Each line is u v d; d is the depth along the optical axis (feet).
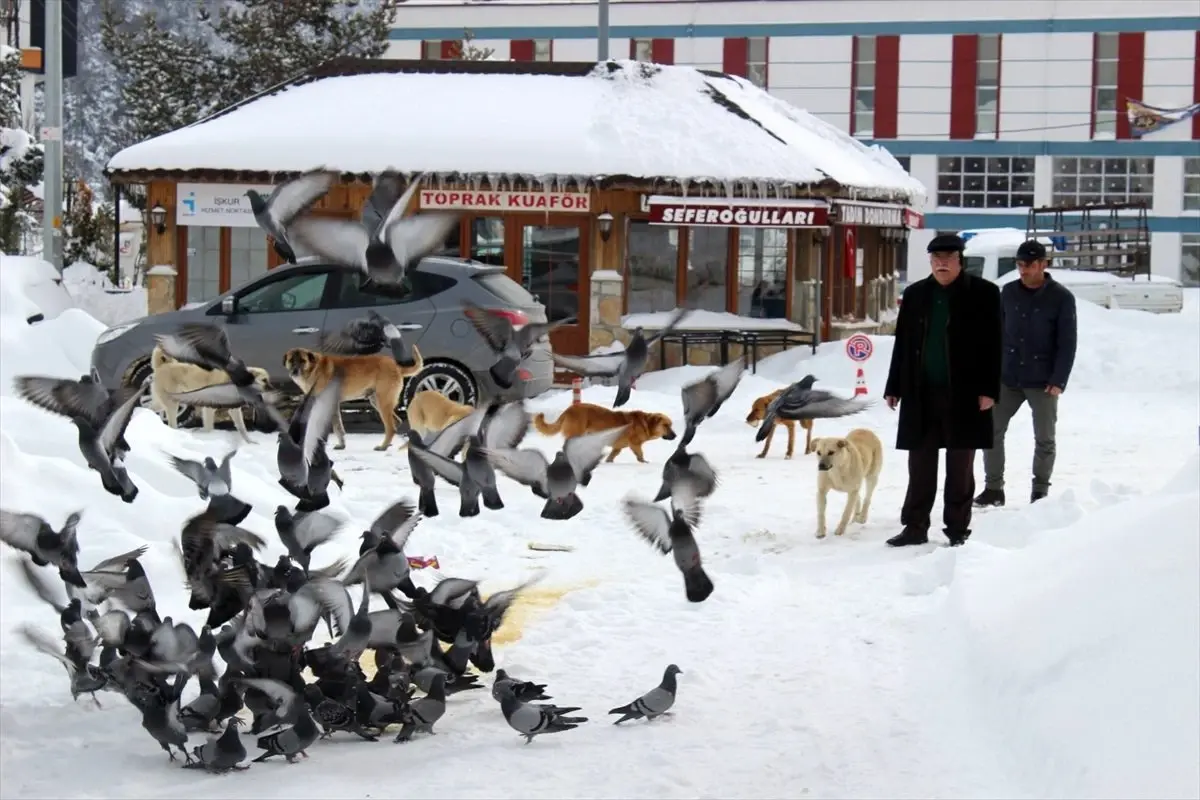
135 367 58.44
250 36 135.23
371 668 25.96
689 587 18.02
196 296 80.69
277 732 20.97
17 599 28.81
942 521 39.04
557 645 27.58
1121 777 17.81
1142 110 179.32
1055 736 19.61
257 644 21.22
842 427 60.39
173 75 136.05
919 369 35.27
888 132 185.26
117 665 21.07
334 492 40.47
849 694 24.04
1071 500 34.45
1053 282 40.27
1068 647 21.70
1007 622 24.39
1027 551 28.89
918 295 35.40
